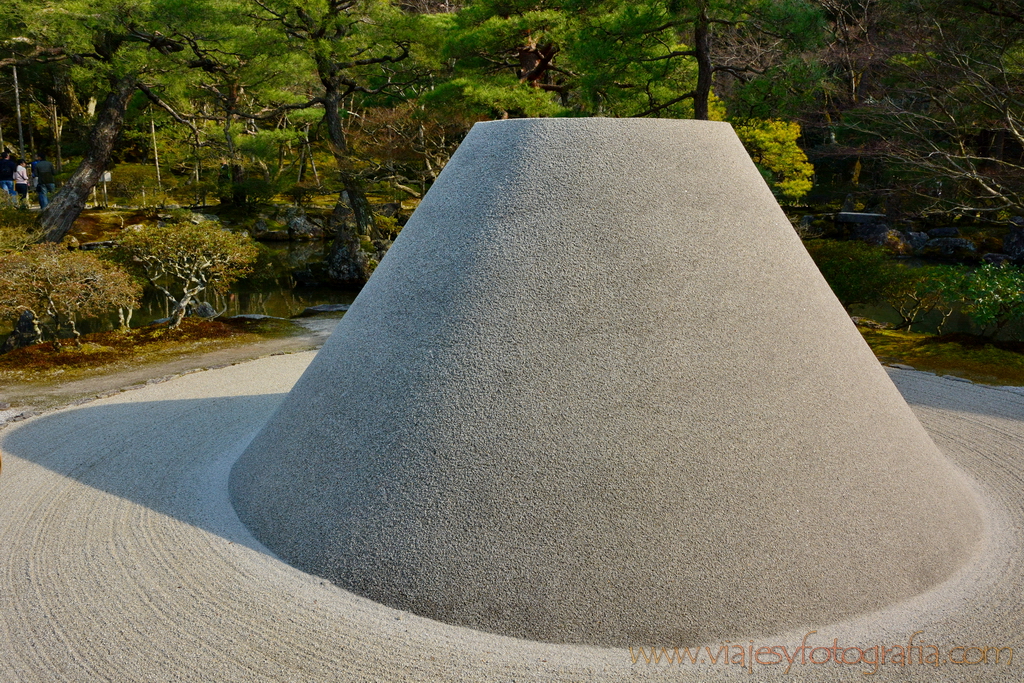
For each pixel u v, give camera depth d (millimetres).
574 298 3631
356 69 19969
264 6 16719
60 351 8703
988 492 4629
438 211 4172
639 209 3783
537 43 16328
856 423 3693
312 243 24141
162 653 3035
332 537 3625
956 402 6730
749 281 3738
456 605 3252
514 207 3889
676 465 3340
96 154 15758
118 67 15250
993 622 3215
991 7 13344
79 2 14266
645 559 3199
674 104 16500
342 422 3943
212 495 4492
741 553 3234
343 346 4293
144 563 3719
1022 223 20109
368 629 3186
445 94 16766
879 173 22344
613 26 13125
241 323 10906
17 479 4848
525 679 2867
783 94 14680
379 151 18828
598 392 3455
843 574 3312
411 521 3459
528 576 3221
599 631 3111
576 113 17812
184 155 27891
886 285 10414
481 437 3496
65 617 3285
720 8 12680
